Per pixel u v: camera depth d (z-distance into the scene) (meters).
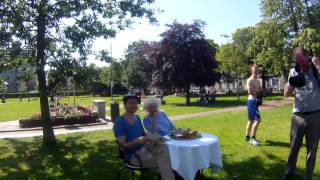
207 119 18.27
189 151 6.23
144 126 7.32
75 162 9.33
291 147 6.92
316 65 6.53
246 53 55.25
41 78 11.32
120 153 6.62
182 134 6.84
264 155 9.12
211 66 42.16
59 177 8.04
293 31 37.78
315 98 6.54
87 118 19.11
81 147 11.33
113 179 7.69
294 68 6.70
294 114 6.78
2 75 11.90
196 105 36.00
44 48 10.69
